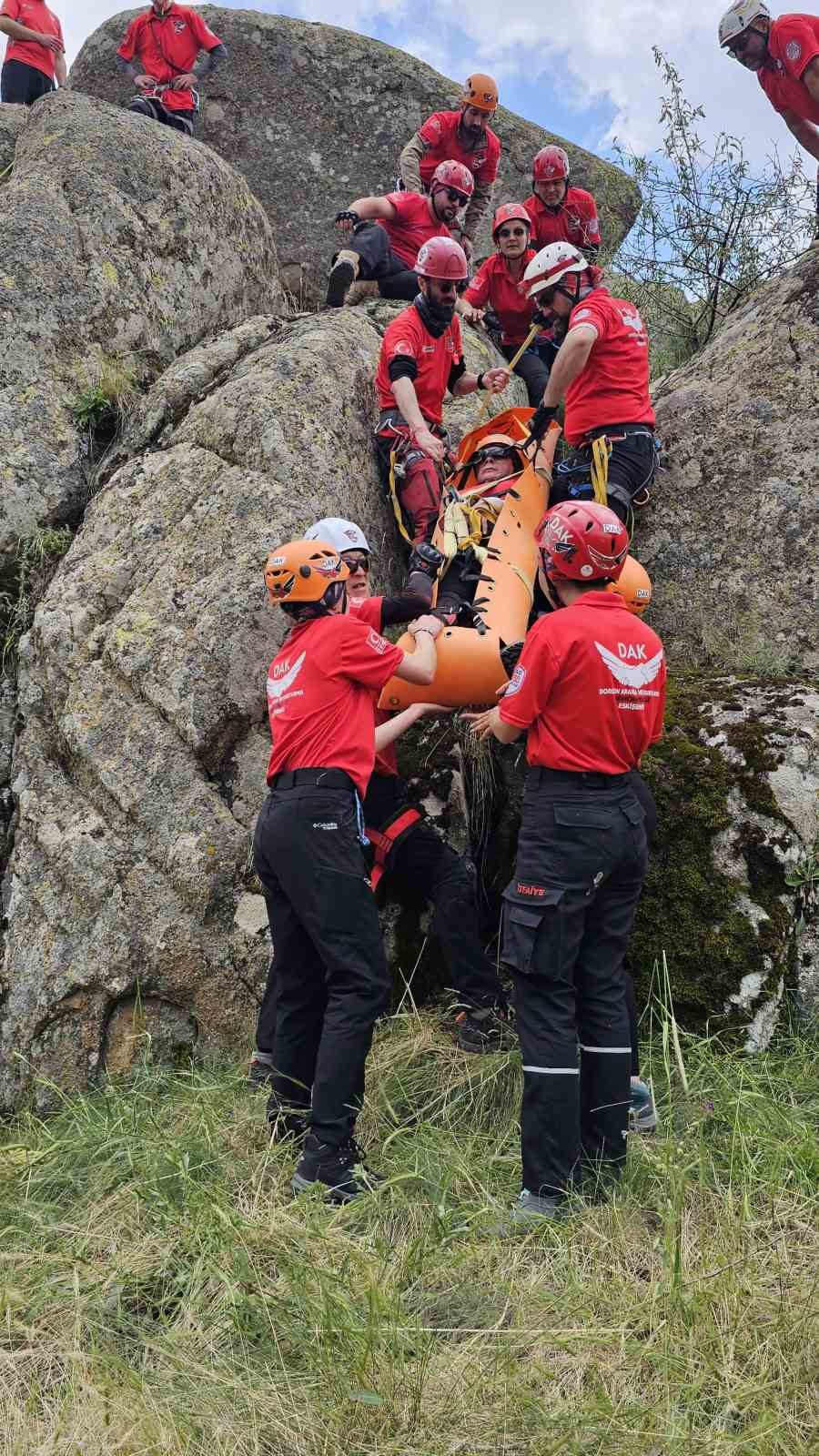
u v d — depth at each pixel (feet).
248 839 13.65
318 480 15.21
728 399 17.72
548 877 9.93
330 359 16.52
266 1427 7.63
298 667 10.98
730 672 16.21
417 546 13.99
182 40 24.95
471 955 12.54
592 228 22.15
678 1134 10.92
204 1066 13.16
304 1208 9.75
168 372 17.52
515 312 21.07
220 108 28.86
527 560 14.74
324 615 11.22
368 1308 8.47
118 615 14.60
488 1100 11.71
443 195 20.03
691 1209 9.60
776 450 17.13
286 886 10.64
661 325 23.36
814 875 12.69
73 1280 9.13
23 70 29.71
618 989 10.35
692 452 17.70
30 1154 11.54
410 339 15.84
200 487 15.30
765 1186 9.71
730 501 17.26
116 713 14.15
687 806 13.10
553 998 9.94
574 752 10.03
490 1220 9.68
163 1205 9.96
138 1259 9.43
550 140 29.40
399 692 13.07
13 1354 8.30
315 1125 10.33
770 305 18.40
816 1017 12.43
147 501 15.51
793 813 12.82
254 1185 10.32
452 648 12.87
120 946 13.30
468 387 17.33
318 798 10.60
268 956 13.24
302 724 10.82
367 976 10.50
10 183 20.10
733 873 12.79
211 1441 7.54
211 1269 9.06
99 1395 7.85
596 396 14.89
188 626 14.25
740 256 21.90
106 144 20.27
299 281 28.76
